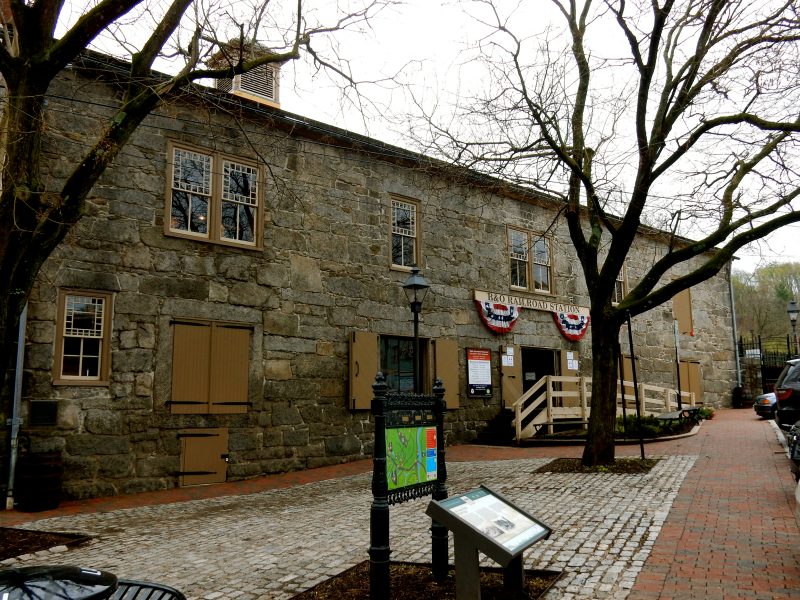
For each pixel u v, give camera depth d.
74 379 9.83
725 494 7.85
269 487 10.60
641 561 5.36
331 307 13.16
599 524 6.65
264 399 11.91
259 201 12.34
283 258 12.52
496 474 10.46
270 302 12.21
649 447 12.87
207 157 11.78
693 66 9.53
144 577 5.59
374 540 4.47
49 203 6.61
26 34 6.63
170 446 10.66
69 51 6.74
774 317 41.53
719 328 24.84
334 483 10.70
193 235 11.34
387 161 14.64
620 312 10.52
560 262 18.70
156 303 10.77
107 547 6.73
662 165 9.96
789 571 5.00
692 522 6.57
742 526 6.36
